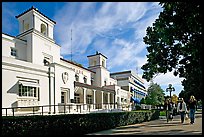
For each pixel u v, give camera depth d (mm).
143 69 15383
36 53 27078
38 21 28297
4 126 10195
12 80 20766
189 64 11852
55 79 25859
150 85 62188
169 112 23547
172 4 9461
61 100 27438
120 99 48469
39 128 11633
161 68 13844
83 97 33656
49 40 29484
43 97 24000
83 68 42156
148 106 53344
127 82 63375
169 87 34531
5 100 19828
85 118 14320
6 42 24812
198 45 9492
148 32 14406
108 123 16422
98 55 48594
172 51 13492
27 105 21844
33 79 23125
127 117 19422
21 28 29047
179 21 9672
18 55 26000
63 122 12898
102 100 39562
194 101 18000
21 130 10820
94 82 47562
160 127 15859
